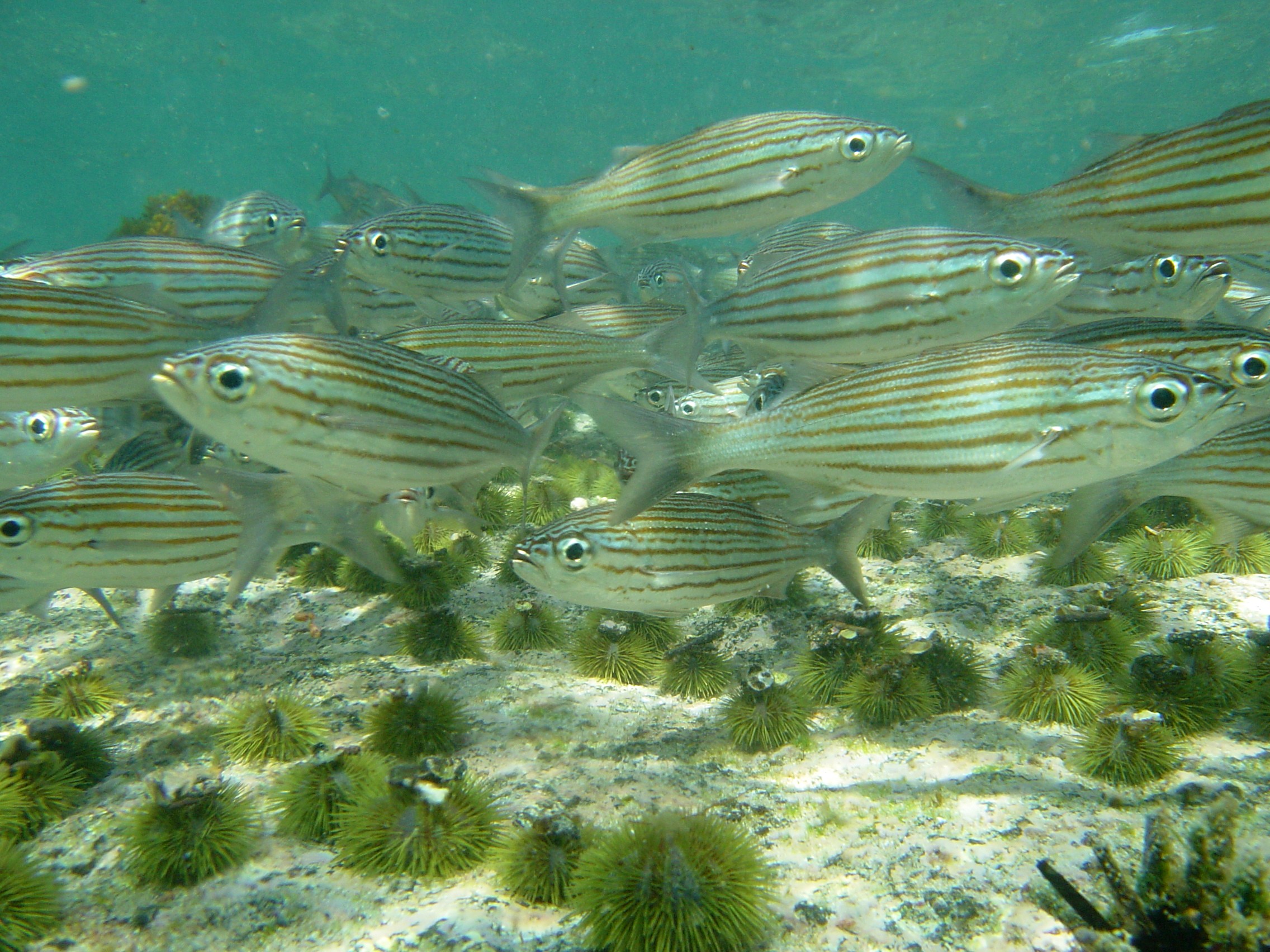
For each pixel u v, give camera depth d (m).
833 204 0.51
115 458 0.63
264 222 0.81
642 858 0.33
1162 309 0.49
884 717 0.46
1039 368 0.36
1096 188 0.45
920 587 0.60
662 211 0.53
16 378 0.43
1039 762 0.41
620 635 0.54
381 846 0.37
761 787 0.42
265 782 0.43
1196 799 0.36
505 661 0.55
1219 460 0.41
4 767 0.40
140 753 0.46
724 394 0.67
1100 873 0.33
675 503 0.43
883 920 0.33
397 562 0.62
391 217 0.64
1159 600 0.54
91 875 0.37
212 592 0.63
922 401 0.37
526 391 0.57
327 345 0.38
